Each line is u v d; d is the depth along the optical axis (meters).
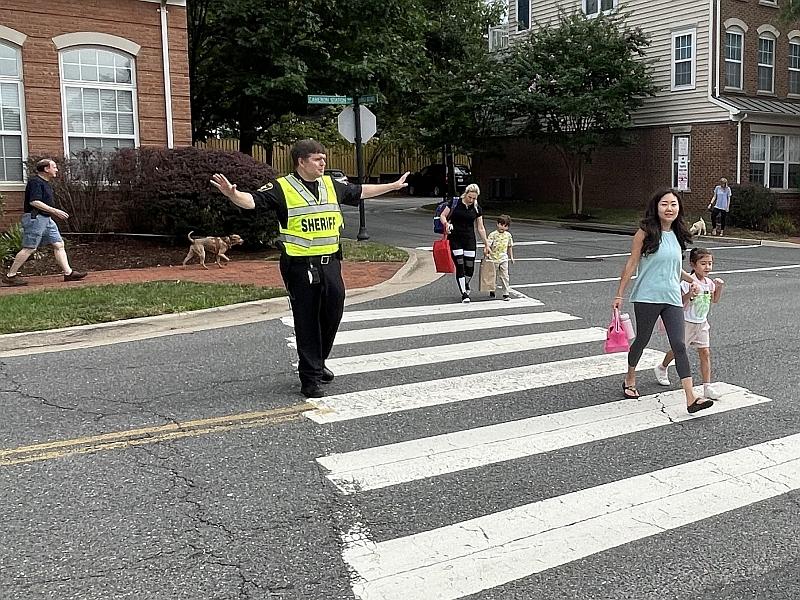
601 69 27.88
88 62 16.64
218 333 9.25
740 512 4.61
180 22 17.61
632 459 5.41
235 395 6.77
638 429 6.02
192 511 4.54
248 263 14.42
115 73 16.95
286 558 4.02
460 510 4.60
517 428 6.01
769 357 8.25
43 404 6.49
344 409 6.42
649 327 6.55
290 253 6.63
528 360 8.09
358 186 6.96
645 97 28.94
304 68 20.12
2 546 4.11
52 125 16.31
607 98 27.52
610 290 12.80
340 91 21.38
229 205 15.24
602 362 8.02
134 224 15.82
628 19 29.70
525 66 28.83
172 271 13.40
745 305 11.45
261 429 5.94
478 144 31.80
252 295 11.00
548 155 33.41
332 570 3.90
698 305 6.61
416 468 5.22
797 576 3.91
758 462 5.37
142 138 17.34
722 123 26.81
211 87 22.59
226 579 3.80
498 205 34.06
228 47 21.27
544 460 5.38
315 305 6.67
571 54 28.30
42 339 8.80
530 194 34.47
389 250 16.67
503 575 3.88
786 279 14.62
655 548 4.17
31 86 16.02
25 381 7.16
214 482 4.95
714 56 26.98
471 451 5.53
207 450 5.50
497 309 10.96
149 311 9.90
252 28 20.08
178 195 15.09
